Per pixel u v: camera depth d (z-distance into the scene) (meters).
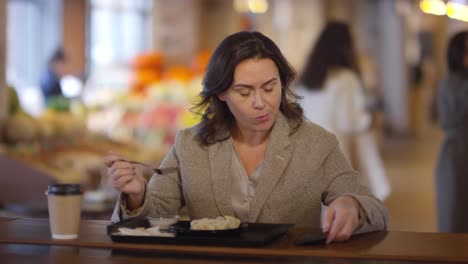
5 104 5.34
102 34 13.01
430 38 21.78
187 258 1.97
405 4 17.64
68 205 2.22
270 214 2.51
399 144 15.78
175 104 8.04
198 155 2.59
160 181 2.62
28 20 11.80
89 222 2.56
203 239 2.12
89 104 8.10
